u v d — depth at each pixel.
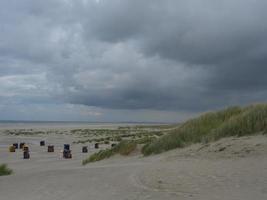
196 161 11.23
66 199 7.69
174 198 6.68
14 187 10.21
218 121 17.11
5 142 55.72
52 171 13.95
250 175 7.98
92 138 61.41
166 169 10.10
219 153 11.68
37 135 76.38
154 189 7.66
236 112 17.14
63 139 61.75
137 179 9.04
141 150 19.44
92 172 11.75
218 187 7.19
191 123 17.80
